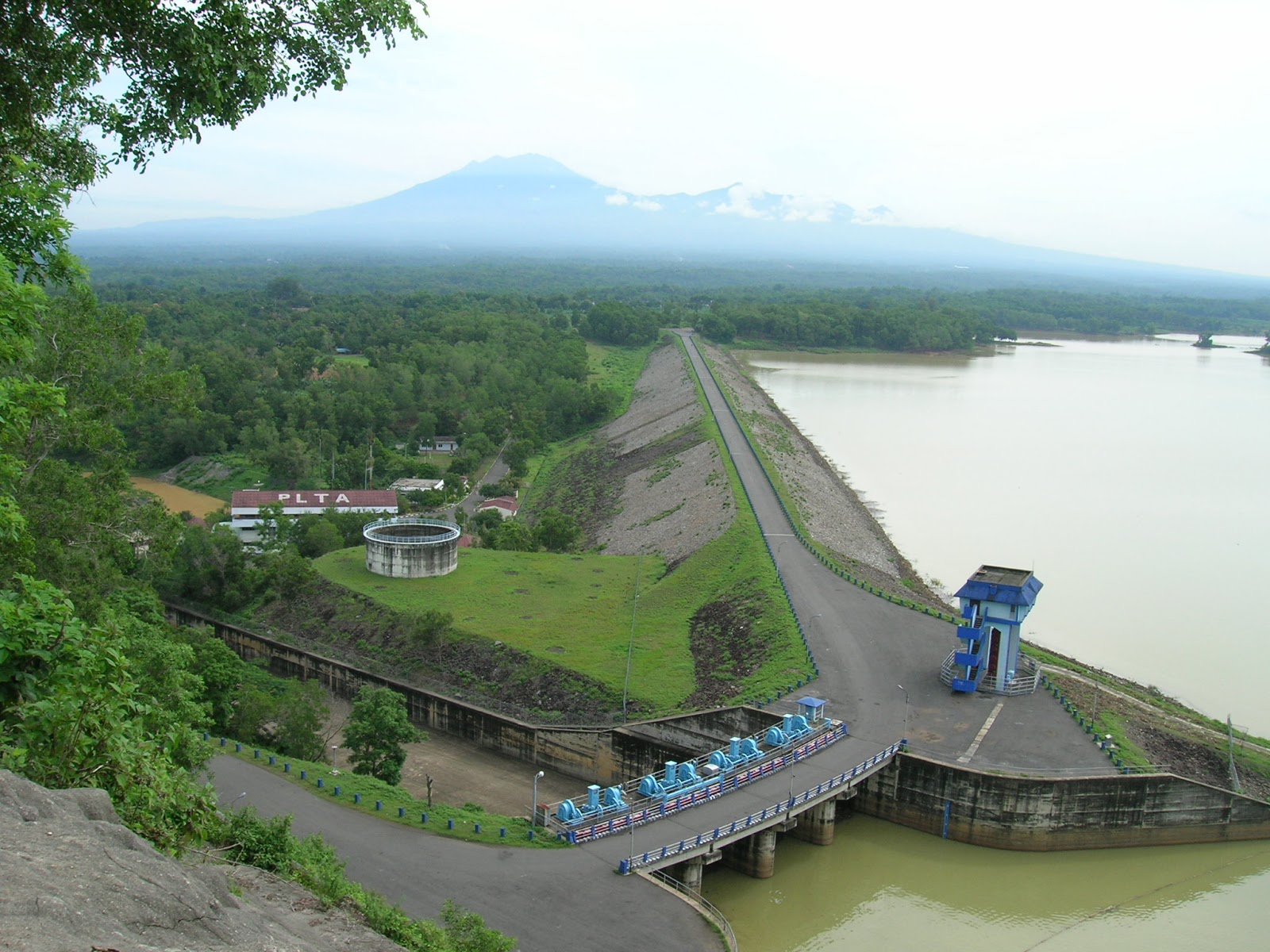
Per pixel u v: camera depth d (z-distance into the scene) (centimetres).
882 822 6794
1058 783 6303
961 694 7712
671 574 11244
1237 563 12300
